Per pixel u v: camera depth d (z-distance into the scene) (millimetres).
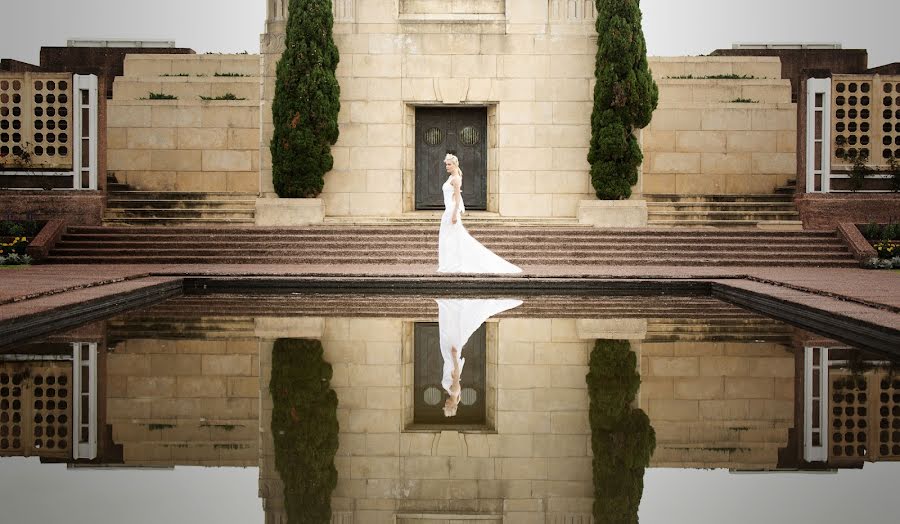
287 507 4977
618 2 22703
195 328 11312
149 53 30906
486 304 14227
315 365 9102
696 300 15086
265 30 23641
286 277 16719
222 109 26219
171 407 7332
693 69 29141
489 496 5199
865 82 22984
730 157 26422
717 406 7445
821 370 8852
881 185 23125
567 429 6734
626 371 8859
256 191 26156
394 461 5898
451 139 24594
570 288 16531
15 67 29797
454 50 23641
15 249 20312
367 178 23688
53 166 23031
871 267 19750
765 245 20891
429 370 8969
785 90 27578
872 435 6590
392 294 15914
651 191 26484
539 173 23766
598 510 4930
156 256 20438
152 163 26234
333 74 23000
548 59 23641
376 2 23500
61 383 8148
